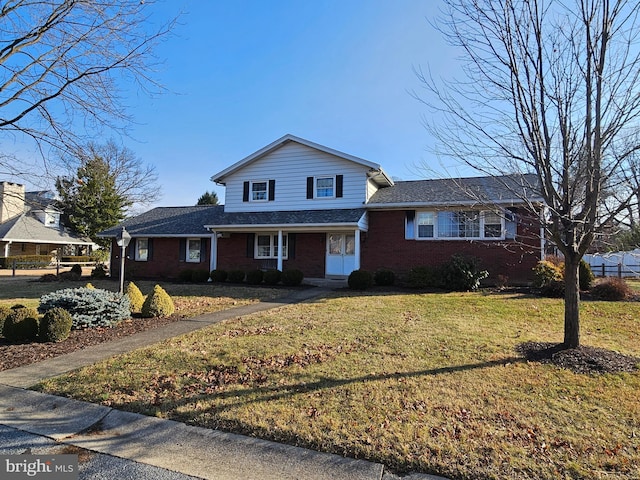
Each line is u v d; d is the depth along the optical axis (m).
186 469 3.04
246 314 9.25
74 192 32.78
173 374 5.01
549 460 2.97
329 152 16.44
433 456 3.05
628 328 7.42
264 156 17.95
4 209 33.03
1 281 19.78
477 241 14.59
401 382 4.55
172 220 21.52
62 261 33.53
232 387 4.52
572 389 4.32
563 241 5.69
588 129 4.93
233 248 18.78
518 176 6.11
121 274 10.38
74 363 5.63
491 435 3.33
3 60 6.86
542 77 5.24
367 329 7.22
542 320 8.12
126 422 3.84
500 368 5.02
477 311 9.07
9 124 7.28
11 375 5.21
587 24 4.80
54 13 6.80
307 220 15.52
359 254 14.88
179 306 10.81
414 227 15.49
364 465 3.00
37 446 3.45
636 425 3.50
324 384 4.53
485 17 5.36
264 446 3.31
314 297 12.02
